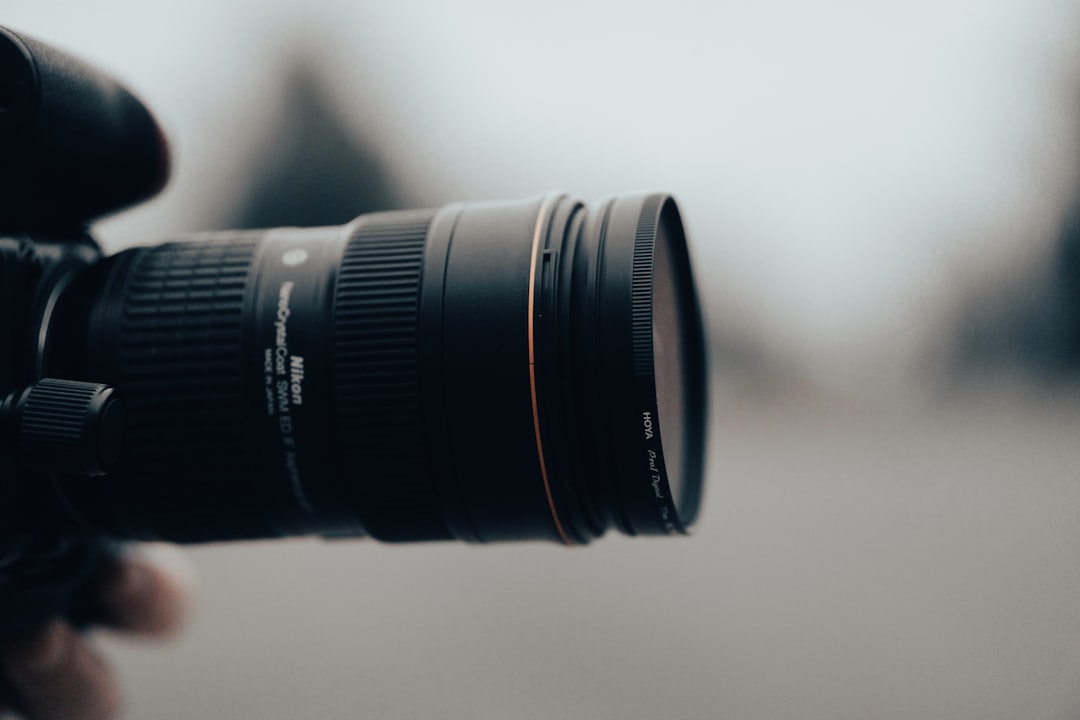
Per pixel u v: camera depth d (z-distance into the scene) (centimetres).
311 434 39
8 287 38
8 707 41
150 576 45
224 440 39
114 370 39
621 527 40
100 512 40
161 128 42
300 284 40
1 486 37
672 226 42
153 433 39
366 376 39
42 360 39
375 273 39
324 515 40
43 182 38
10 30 37
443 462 39
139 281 40
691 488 44
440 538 41
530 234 39
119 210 42
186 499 40
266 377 39
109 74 41
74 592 42
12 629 39
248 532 41
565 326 38
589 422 38
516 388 38
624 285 38
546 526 39
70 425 36
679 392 43
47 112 37
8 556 38
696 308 43
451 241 39
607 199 40
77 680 41
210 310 39
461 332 38
